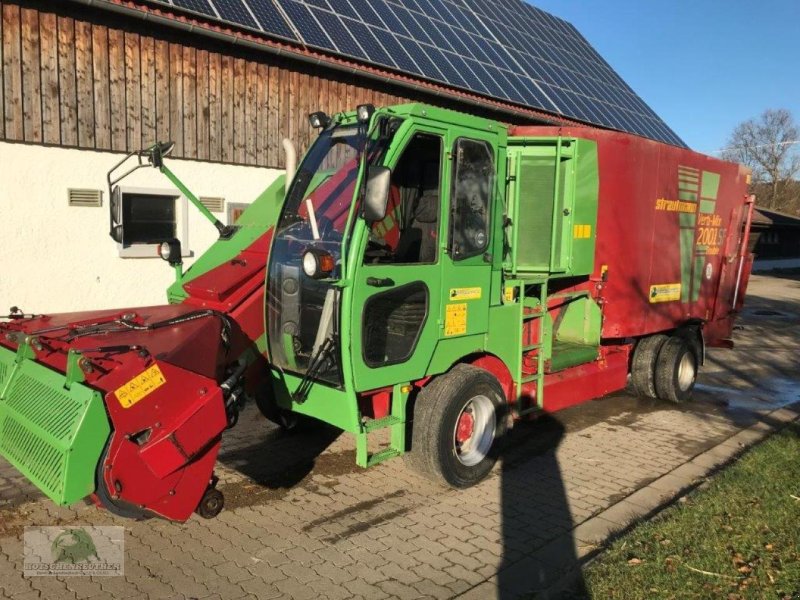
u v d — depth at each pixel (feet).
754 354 36.55
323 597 11.46
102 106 25.26
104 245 26.12
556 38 62.85
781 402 25.85
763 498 15.11
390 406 15.60
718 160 25.79
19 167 23.58
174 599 11.30
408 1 44.27
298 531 14.01
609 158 20.54
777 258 131.34
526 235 19.16
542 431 21.38
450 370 16.15
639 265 21.98
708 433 21.44
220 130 29.04
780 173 199.52
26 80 23.24
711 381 29.58
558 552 13.14
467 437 16.43
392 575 12.25
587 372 21.16
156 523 14.23
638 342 25.25
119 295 26.84
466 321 16.11
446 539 13.73
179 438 11.38
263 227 17.58
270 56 30.35
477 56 44.06
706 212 25.41
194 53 27.76
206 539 13.57
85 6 23.91
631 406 24.63
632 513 14.89
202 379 11.97
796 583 11.53
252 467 17.67
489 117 41.37
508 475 17.47
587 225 20.30
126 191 26.45
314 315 14.51
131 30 25.72
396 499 15.78
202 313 13.74
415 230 16.11
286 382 15.53
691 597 11.10
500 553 13.14
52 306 24.98
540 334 18.93
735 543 12.98
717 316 27.53
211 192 29.25
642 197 21.71
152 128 26.81
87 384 11.00
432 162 15.94
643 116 59.52
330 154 15.21
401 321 14.70
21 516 14.30
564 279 21.40
